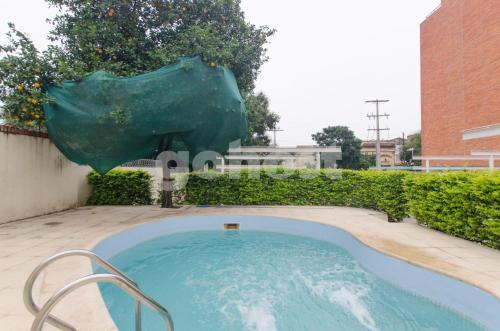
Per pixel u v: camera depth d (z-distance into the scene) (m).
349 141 41.72
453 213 5.86
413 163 41.53
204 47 7.80
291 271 5.55
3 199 7.67
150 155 10.27
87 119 7.35
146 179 11.77
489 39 15.30
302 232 8.10
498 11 14.80
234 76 9.52
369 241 5.61
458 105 17.69
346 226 7.12
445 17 18.88
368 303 4.18
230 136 9.03
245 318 3.91
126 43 8.48
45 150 9.30
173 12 8.99
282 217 8.53
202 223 8.84
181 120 8.03
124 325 3.62
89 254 2.11
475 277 3.64
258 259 6.27
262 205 11.36
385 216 8.72
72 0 8.55
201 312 4.08
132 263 6.06
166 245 7.27
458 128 17.69
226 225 8.89
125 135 7.81
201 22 9.23
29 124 9.02
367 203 10.32
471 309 3.41
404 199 7.69
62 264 4.30
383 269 4.80
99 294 3.21
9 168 7.88
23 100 7.12
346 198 11.02
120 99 7.35
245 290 4.79
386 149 57.56
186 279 5.25
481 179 5.07
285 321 3.83
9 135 7.89
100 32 8.23
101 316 2.70
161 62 8.27
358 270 5.44
